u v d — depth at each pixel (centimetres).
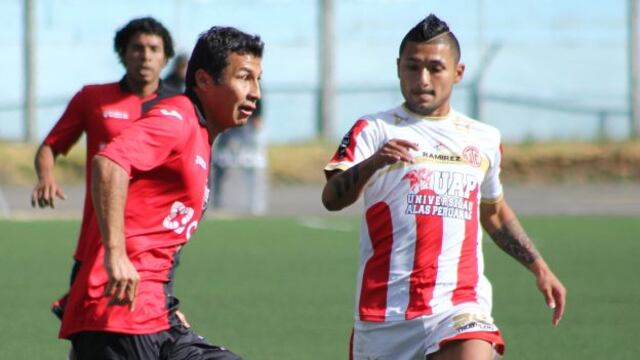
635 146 9888
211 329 3350
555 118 10700
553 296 2188
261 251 5038
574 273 4441
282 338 3231
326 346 3131
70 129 2777
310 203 7794
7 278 4247
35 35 10469
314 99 10512
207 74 1872
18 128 10712
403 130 2078
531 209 7425
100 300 1823
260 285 4112
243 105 1886
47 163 2761
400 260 2045
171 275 1884
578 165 9712
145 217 1820
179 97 1859
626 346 3148
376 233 2064
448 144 2075
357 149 2066
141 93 2781
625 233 5778
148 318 1836
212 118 1895
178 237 1856
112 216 1728
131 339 1828
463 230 2056
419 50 2052
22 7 10525
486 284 2081
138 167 1761
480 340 1986
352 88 10644
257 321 3469
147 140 1767
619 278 4316
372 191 2061
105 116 2745
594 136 10456
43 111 10769
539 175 9650
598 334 3300
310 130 10525
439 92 2062
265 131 10481
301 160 9606
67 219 6328
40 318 3494
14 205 7500
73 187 8931
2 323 3416
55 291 3972
